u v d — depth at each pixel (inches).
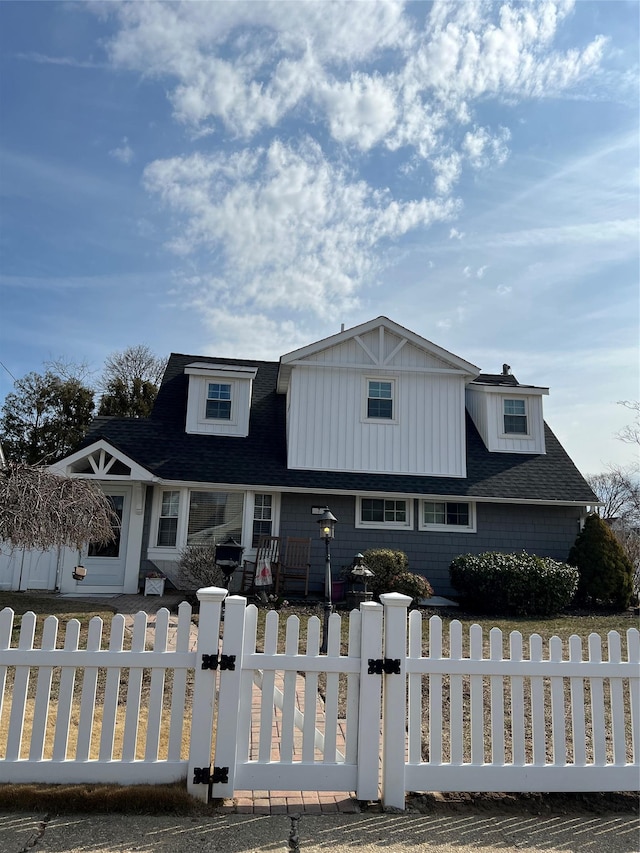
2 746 175.9
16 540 326.0
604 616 491.2
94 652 146.9
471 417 698.8
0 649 146.6
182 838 126.3
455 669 154.8
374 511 584.4
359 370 611.5
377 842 128.9
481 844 130.6
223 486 553.6
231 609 149.4
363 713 149.9
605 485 1352.1
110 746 145.2
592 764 156.7
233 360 756.6
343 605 498.0
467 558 525.0
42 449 1075.9
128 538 536.4
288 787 145.8
